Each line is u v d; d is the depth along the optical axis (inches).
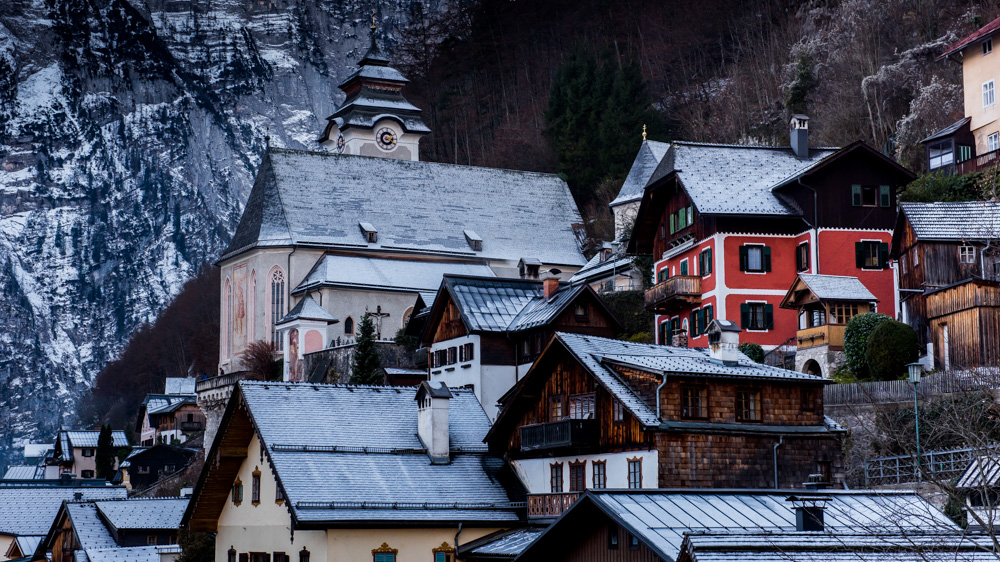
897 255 2704.2
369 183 4958.2
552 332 2773.1
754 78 5605.3
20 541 3056.1
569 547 1528.1
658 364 1883.6
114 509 2775.6
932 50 4188.0
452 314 3009.4
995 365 2155.5
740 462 1854.1
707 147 3161.9
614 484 1861.5
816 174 2925.7
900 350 2395.4
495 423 2052.2
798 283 2780.5
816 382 1941.4
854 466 2057.1
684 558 1242.0
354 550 1841.8
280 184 4803.2
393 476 1951.3
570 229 5187.0
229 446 2106.3
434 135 7691.9
